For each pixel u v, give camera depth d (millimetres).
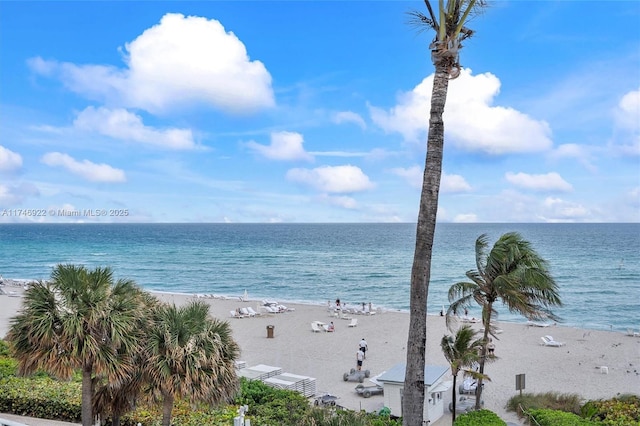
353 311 53500
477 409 21078
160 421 15844
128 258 133125
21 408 17406
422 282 11102
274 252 153250
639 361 33938
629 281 87875
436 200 11164
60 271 13258
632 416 19016
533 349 37625
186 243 190000
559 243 172000
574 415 19297
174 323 13188
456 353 19281
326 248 168375
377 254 147250
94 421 15008
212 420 16219
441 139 11188
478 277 22031
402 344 38438
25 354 12750
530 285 20625
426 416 21453
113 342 12734
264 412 18219
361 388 26281
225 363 13617
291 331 43438
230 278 96875
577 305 67000
